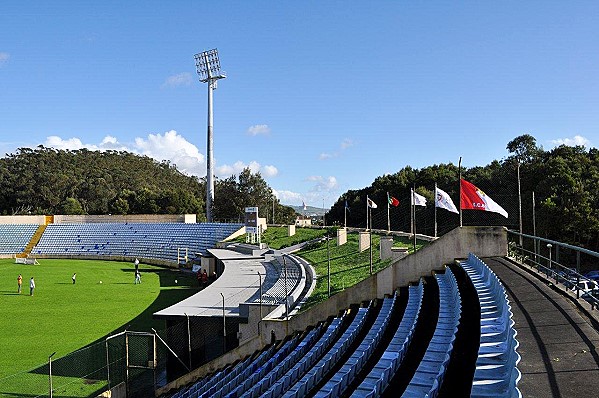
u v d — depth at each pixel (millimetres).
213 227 68125
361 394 10641
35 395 16984
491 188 61062
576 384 6043
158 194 119125
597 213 45781
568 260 46031
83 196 136125
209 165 79000
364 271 27438
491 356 7957
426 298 17438
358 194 88688
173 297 36000
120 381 18344
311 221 104875
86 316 29594
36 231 79375
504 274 14992
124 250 69812
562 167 53656
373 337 14984
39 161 154375
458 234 20453
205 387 16781
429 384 9516
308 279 29906
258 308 20812
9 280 45719
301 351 16469
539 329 8625
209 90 78750
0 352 22297
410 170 81562
